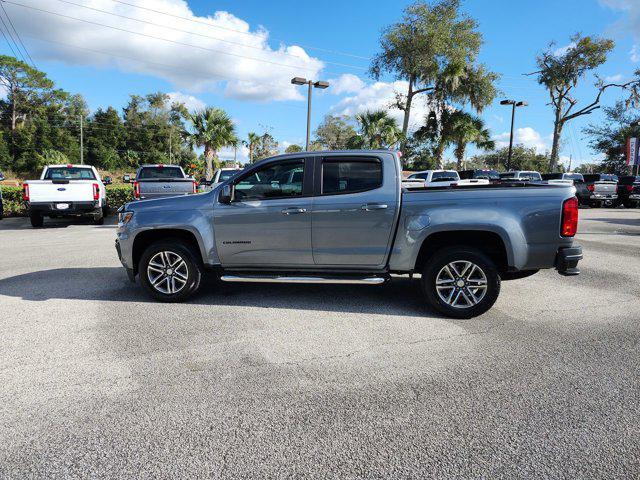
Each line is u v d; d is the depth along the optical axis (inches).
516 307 201.3
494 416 108.3
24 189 501.7
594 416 108.3
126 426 103.7
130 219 205.5
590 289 235.3
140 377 128.7
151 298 212.5
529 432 101.5
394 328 171.3
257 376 129.8
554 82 1346.0
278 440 98.5
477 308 179.8
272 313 189.3
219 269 203.2
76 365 136.5
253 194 197.9
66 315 186.1
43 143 2854.3
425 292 184.1
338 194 190.4
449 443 97.3
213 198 200.5
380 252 188.1
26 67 2920.8
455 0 1163.9
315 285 238.8
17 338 159.2
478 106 1237.7
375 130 1228.5
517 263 175.5
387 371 133.3
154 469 88.7
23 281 248.1
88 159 3193.9
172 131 3462.1
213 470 88.4
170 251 201.0
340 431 102.0
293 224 192.2
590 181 936.9
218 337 161.0
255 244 197.0
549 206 172.9
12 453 93.4
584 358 142.9
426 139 1317.7
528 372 132.6
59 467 89.1
